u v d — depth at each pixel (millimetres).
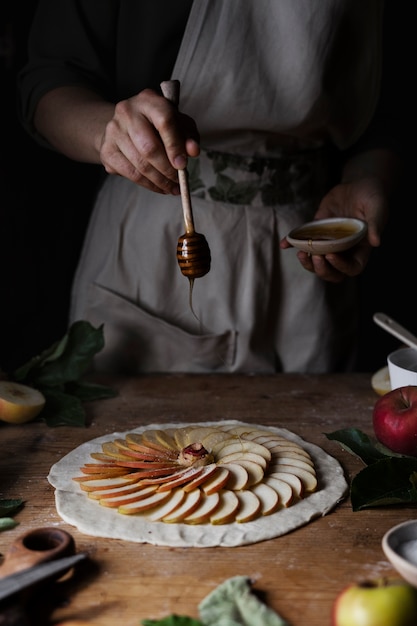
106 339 1366
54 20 1335
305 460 995
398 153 1453
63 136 1236
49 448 1057
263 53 1229
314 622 736
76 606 753
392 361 1108
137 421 1144
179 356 1369
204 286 1345
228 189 1308
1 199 2143
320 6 1214
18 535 859
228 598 749
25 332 2262
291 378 1311
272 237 1331
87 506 903
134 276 1356
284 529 863
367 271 2533
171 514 876
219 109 1254
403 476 913
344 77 1311
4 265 2195
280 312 1387
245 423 1134
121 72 1338
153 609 750
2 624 688
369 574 802
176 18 1260
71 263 2250
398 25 2307
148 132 986
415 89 2359
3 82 2061
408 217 2480
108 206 1393
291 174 1329
